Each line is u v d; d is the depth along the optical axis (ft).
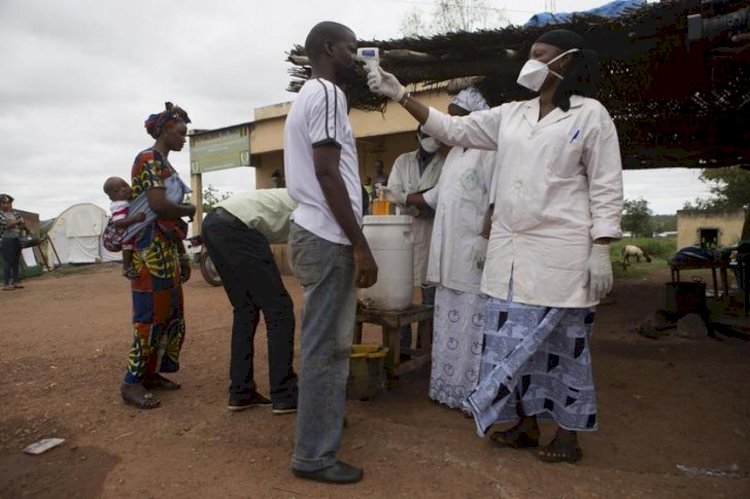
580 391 9.48
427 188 13.93
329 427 8.97
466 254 11.95
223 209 11.49
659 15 12.84
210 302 28.35
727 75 16.15
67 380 14.67
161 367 13.41
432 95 30.50
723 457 9.98
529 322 9.37
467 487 8.73
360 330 13.65
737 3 10.93
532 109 9.73
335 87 8.64
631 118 21.95
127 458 9.91
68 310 28.09
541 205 9.18
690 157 28.94
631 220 114.73
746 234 26.96
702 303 19.81
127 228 12.15
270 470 9.37
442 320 12.45
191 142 47.98
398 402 12.88
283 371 11.73
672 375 14.88
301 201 8.82
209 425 11.31
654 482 8.87
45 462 9.84
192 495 8.58
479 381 10.02
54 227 60.29
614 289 34.06
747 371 15.12
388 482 8.92
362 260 8.50
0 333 22.00
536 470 9.26
